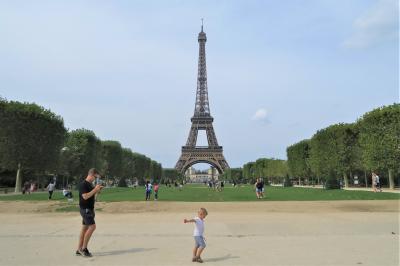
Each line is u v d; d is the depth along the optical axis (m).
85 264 21.89
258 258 23.45
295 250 26.00
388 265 21.38
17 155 108.50
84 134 152.62
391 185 112.81
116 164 187.12
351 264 21.66
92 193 24.45
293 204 65.25
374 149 108.50
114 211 58.19
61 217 50.78
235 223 42.41
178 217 49.88
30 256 24.22
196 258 22.70
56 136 119.44
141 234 34.31
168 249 26.77
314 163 149.75
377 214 52.41
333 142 137.12
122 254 24.94
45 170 120.62
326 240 30.22
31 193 112.69
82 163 149.88
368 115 114.19
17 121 108.56
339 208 59.81
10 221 46.03
